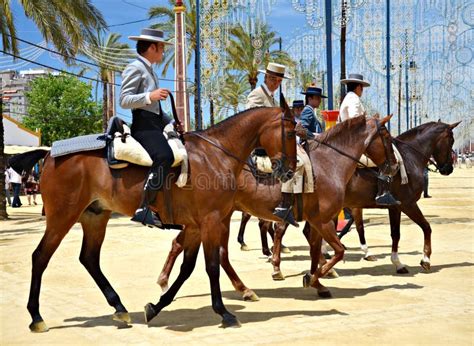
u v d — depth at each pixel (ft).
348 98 32.73
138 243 45.27
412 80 81.82
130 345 19.24
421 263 31.94
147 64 21.98
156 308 22.09
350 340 19.36
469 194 92.17
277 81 27.58
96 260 22.66
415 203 31.86
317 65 62.54
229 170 21.94
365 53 67.82
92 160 21.53
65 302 25.80
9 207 91.09
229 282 30.12
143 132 21.30
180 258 37.91
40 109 186.19
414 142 33.19
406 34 64.23
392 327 20.92
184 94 66.08
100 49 68.59
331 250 40.24
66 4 62.03
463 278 30.01
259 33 53.01
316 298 25.99
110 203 21.66
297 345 18.85
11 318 23.15
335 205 26.27
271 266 34.55
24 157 22.54
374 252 39.04
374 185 31.27
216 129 22.44
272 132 22.30
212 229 21.33
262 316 22.85
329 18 45.85
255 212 27.14
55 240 21.45
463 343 18.98
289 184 25.34
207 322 22.13
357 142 27.73
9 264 36.11
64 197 21.33
